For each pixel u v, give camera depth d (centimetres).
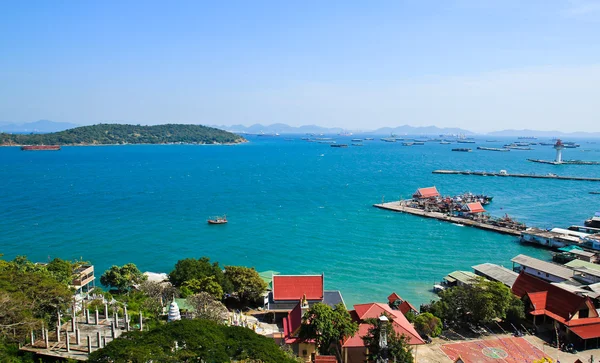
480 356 6328
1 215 17288
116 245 13512
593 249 12862
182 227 15750
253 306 9069
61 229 15238
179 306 7569
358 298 9456
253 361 4191
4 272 6294
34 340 5500
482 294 7250
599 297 8031
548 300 7456
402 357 5338
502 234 15425
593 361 6141
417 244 13938
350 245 13700
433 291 9888
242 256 12519
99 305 6844
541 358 6234
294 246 13512
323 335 6028
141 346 3962
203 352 4028
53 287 5991
